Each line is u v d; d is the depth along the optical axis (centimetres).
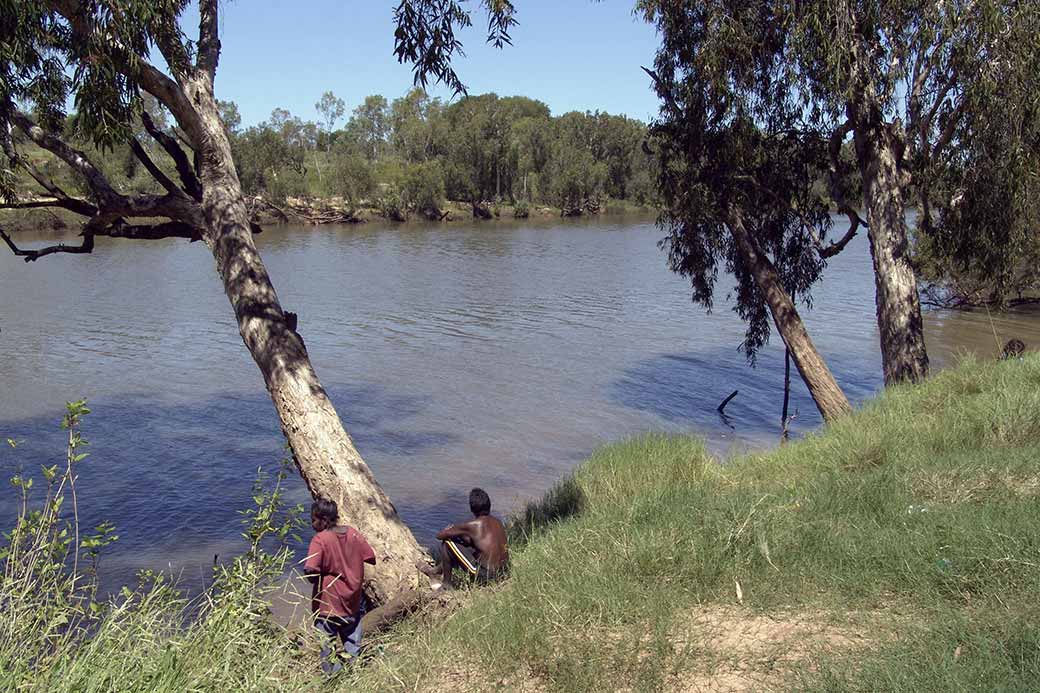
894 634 497
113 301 4366
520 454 1900
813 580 599
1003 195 1566
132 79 903
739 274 2041
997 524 625
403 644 630
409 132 14288
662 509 814
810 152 1767
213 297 4541
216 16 1073
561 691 492
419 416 2230
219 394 2439
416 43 1070
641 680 484
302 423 886
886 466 895
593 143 15700
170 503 1569
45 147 991
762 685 468
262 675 482
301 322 3769
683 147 1812
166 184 1019
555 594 615
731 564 634
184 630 536
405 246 8050
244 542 1373
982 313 3641
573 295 4678
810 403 2394
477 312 4069
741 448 1917
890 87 1555
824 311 4050
